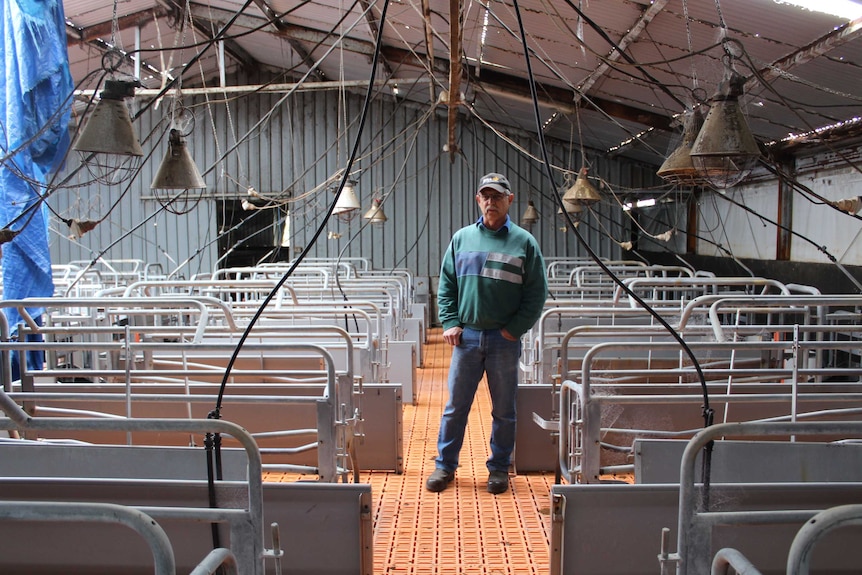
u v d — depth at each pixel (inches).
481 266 141.7
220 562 55.8
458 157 513.3
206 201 520.7
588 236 511.8
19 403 135.0
